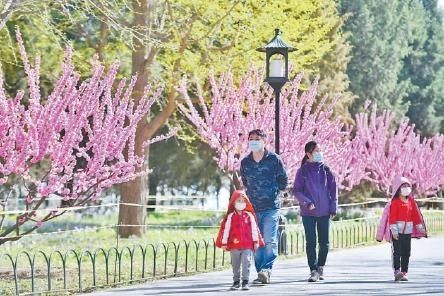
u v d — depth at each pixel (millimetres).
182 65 35531
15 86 42375
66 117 20656
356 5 77750
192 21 33781
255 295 18250
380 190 59500
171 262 26047
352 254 29953
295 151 33500
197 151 59375
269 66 26125
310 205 20422
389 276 22250
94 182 21531
